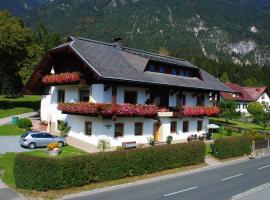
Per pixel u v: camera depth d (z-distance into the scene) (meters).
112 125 34.16
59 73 38.56
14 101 66.38
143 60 38.03
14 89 75.25
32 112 56.16
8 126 41.91
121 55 38.59
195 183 24.28
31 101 67.75
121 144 34.94
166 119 40.00
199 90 43.44
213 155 35.69
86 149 33.28
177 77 41.94
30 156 20.55
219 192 21.72
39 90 44.69
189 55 190.50
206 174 27.92
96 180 22.69
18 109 57.16
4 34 52.25
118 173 24.03
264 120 65.50
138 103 37.22
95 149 33.34
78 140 36.03
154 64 39.88
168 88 39.31
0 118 48.97
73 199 19.22
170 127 40.78
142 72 37.09
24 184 20.48
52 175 20.31
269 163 34.97
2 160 26.78
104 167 23.09
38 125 43.34
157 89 38.84
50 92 41.66
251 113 74.50
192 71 45.41
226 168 31.14
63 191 20.50
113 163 23.67
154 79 36.72
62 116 38.91
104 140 33.28
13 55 54.97
